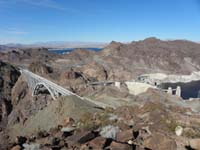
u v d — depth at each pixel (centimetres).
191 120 2975
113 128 2217
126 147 1686
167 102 13362
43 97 17700
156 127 2389
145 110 3591
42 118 10394
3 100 18750
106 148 1720
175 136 2170
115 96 15362
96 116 3319
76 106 9550
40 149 1883
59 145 1906
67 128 2633
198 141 2033
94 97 15550
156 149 1822
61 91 16912
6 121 16938
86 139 1911
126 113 3441
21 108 17325
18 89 19562
